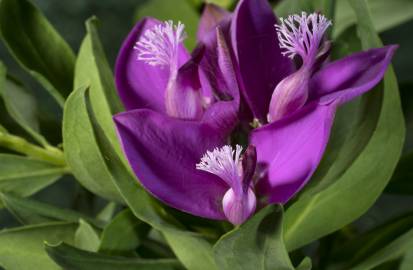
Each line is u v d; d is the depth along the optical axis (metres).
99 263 0.16
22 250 0.17
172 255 0.18
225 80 0.16
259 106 0.16
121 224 0.17
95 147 0.17
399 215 0.18
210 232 0.17
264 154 0.16
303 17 0.16
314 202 0.17
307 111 0.15
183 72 0.16
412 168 0.18
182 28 0.16
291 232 0.17
